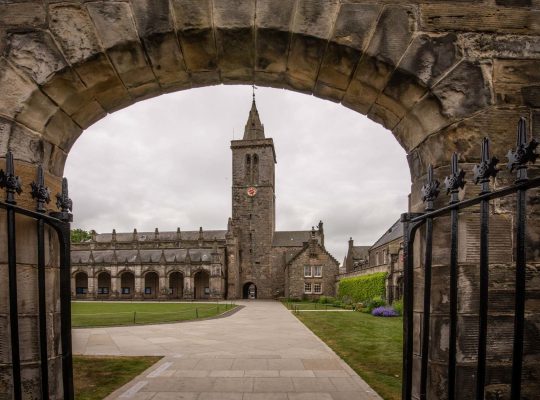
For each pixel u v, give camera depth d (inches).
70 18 127.0
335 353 446.3
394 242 1884.8
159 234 3110.2
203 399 261.6
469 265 122.9
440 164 129.2
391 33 128.8
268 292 2554.1
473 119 126.5
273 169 2807.6
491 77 128.1
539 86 128.1
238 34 130.3
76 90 132.3
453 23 129.3
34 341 122.2
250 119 2787.9
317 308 1464.1
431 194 113.8
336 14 129.1
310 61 137.2
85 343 540.4
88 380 315.6
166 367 367.9
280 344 524.4
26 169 125.1
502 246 123.2
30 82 124.6
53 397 128.0
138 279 2573.8
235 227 2568.9
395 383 301.3
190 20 127.9
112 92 141.6
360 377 322.7
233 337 603.8
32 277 123.7
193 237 3043.8
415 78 128.3
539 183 75.9
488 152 93.8
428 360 125.4
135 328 746.8
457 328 121.6
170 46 131.7
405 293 127.1
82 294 2704.2
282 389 286.2
